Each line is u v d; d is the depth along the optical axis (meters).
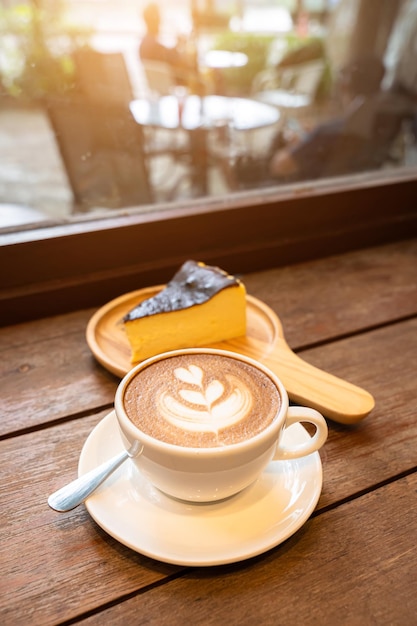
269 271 0.66
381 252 0.70
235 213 0.63
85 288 0.57
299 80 1.10
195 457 0.30
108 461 0.35
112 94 0.80
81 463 0.36
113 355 0.49
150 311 0.47
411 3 1.04
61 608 0.30
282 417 0.33
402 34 1.05
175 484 0.32
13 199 0.79
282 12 1.04
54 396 0.45
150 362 0.37
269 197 0.66
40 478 0.37
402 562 0.32
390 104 1.01
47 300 0.56
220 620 0.30
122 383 0.35
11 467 0.38
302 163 0.88
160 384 0.35
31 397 0.45
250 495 0.34
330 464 0.38
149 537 0.32
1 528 0.34
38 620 0.29
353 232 0.70
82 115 0.78
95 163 0.76
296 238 0.67
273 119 0.99
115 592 0.31
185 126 0.90
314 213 0.67
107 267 0.59
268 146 0.93
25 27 0.77
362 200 0.70
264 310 0.54
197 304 0.48
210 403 0.34
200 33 0.94
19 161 0.93
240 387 0.35
